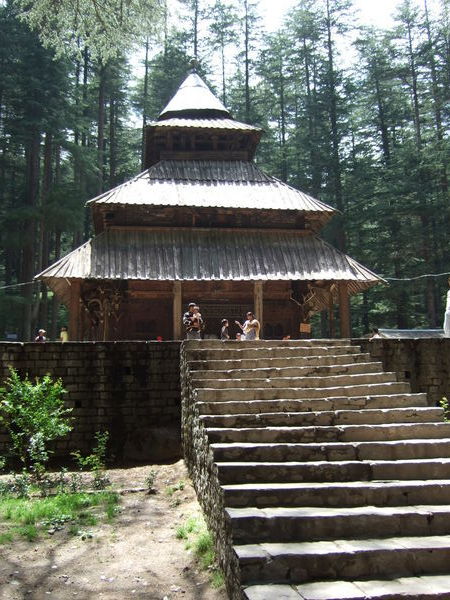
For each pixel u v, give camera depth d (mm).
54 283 24203
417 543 5922
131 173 58062
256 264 24000
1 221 39156
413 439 8141
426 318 46250
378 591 5191
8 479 11523
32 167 42219
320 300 28031
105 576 6691
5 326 39125
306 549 5723
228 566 6137
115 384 13383
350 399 9008
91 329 24672
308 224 26391
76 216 40094
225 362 10586
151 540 7715
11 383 12812
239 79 58875
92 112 53844
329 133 52562
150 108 56938
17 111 43094
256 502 6578
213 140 29547
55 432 11219
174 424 13352
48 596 6223
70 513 8711
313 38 57062
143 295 24703
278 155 56250
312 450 7527
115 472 11820
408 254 46469
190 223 25766
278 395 9406
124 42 14617
